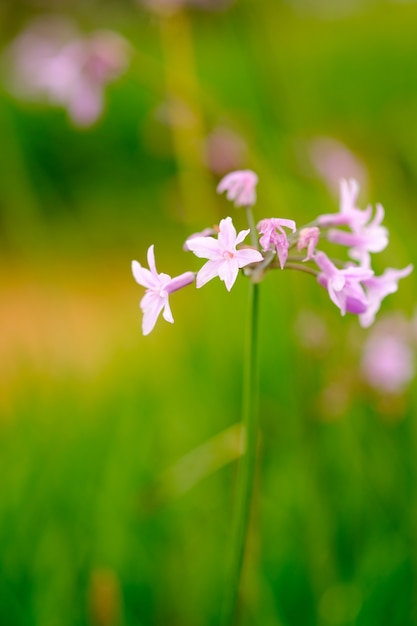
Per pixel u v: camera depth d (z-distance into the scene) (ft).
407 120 4.22
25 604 2.17
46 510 2.29
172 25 2.66
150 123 2.88
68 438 2.53
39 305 2.93
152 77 2.51
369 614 2.09
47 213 4.04
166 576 2.22
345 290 1.69
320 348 2.31
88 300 4.59
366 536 2.23
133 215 5.01
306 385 2.32
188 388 2.88
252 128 2.57
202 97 2.50
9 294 4.92
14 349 2.77
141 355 3.02
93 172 7.50
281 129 2.81
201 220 2.79
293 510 2.28
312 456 2.26
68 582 2.18
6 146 2.89
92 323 4.17
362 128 5.06
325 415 2.27
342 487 2.32
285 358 2.68
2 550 2.21
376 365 2.27
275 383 2.88
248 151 2.49
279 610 2.14
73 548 2.23
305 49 8.71
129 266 5.01
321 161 2.89
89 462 2.47
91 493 2.34
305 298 2.50
